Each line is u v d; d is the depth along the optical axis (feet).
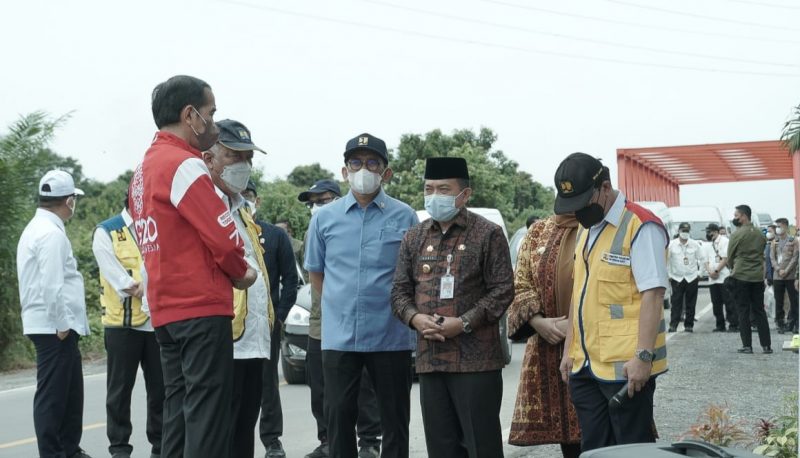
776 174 104.83
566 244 18.65
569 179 16.07
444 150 123.03
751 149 88.43
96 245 24.71
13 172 52.70
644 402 16.01
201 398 15.58
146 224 15.90
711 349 48.70
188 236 15.64
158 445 24.95
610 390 16.12
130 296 24.54
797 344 18.10
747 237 46.39
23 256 23.84
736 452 10.76
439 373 18.07
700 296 111.55
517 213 122.42
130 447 25.29
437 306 17.99
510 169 132.67
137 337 24.72
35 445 29.32
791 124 28.63
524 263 19.15
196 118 16.14
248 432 20.29
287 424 31.53
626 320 16.06
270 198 89.61
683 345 51.11
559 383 18.74
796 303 58.85
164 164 15.61
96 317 64.18
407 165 121.90
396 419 20.57
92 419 33.71
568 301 18.44
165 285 15.65
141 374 46.80
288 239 25.63
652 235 15.99
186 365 15.71
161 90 16.19
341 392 20.44
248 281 16.22
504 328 42.27
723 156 91.97
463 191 18.06
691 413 28.86
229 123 19.17
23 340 53.47
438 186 17.94
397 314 18.51
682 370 39.60
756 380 36.22
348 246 20.67
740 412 28.63
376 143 20.51
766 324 46.50
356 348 20.25
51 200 24.29
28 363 53.36
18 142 54.85
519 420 18.88
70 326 23.94
